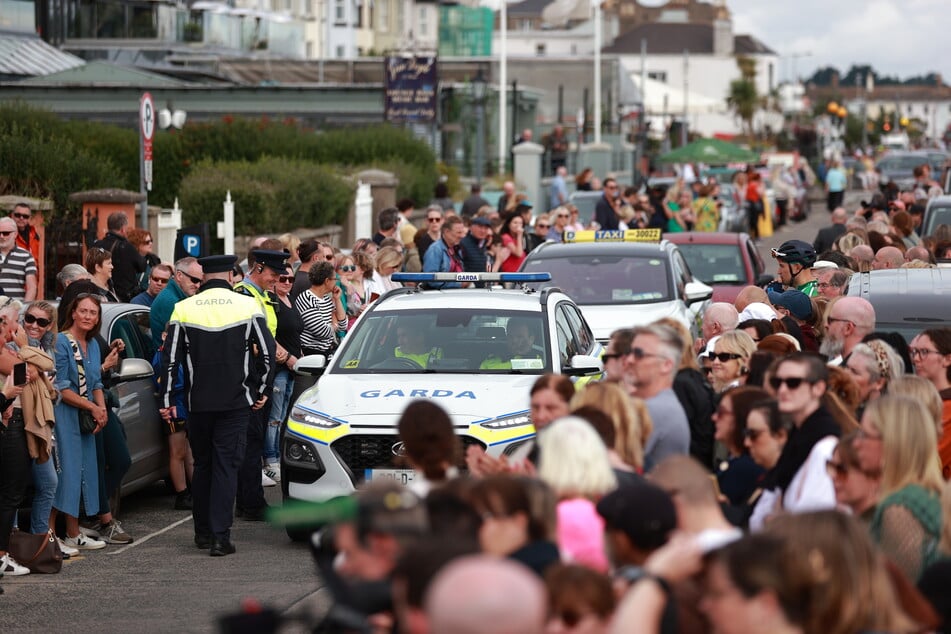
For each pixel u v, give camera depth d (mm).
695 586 5531
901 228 26375
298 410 14070
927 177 45125
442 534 5004
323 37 92750
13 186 27547
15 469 12695
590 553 6945
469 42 106375
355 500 5285
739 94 166250
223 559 13469
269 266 16797
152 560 13453
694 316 21234
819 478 8312
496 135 61281
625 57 191250
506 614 3922
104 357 14375
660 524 6215
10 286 19609
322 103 54406
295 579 12516
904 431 7562
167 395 13828
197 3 65562
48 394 12844
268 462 17625
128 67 55469
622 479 7910
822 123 135750
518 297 15820
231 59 64938
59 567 12945
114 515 14570
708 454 10531
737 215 51500
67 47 60219
